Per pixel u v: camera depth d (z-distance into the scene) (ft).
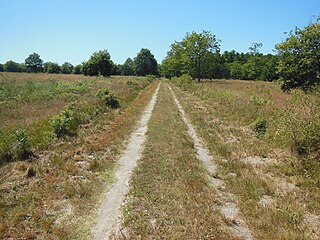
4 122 36.81
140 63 319.27
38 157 28.12
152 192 21.80
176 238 16.29
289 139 30.66
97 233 16.97
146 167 26.96
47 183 22.97
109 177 25.08
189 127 45.91
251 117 49.01
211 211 19.29
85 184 23.08
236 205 20.66
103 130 40.98
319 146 27.96
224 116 54.54
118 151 32.12
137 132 41.55
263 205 20.53
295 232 17.13
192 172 25.93
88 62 202.59
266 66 232.53
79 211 19.27
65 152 30.40
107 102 59.77
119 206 20.02
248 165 28.40
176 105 70.54
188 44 183.93
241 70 265.13
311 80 74.08
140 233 16.71
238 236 16.84
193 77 193.06
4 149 27.55
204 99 81.05
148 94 96.99
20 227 17.12
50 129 35.68
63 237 16.40
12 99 54.54
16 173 24.36
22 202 19.90
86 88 79.05
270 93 79.05
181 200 20.57
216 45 184.65
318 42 72.43
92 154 30.76
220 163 29.07
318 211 19.76
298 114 31.12
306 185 23.85
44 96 58.70
